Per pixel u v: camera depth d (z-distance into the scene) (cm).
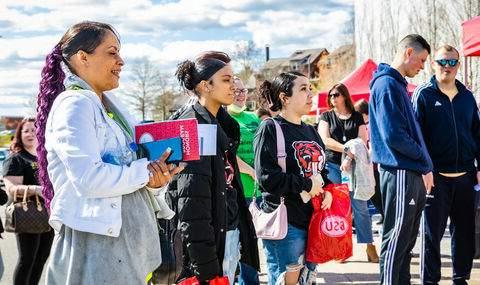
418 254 728
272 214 420
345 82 1366
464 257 536
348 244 427
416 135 474
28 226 518
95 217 246
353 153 666
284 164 425
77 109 247
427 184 472
